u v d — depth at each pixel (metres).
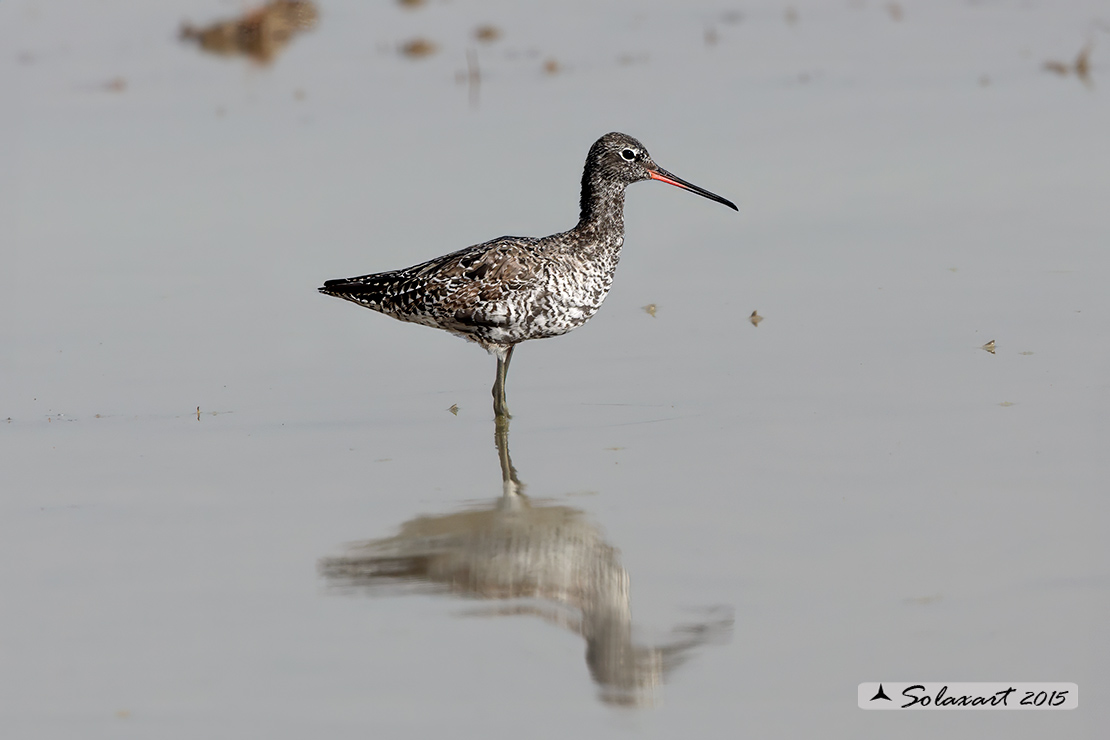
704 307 17.83
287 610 10.53
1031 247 18.84
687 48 30.72
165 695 9.27
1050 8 33.31
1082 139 22.89
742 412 14.42
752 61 29.31
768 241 19.91
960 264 18.48
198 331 17.75
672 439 13.84
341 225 20.73
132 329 17.80
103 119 26.72
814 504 11.98
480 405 15.45
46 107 27.62
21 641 10.02
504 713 9.05
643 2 35.78
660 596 10.50
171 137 25.41
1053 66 27.50
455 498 12.73
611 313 17.92
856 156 22.86
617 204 15.38
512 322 14.88
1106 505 11.57
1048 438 13.12
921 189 21.33
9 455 14.01
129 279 19.41
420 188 21.92
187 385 16.08
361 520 12.26
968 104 25.28
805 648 9.66
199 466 13.70
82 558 11.50
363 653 9.84
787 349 16.19
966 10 33.66
